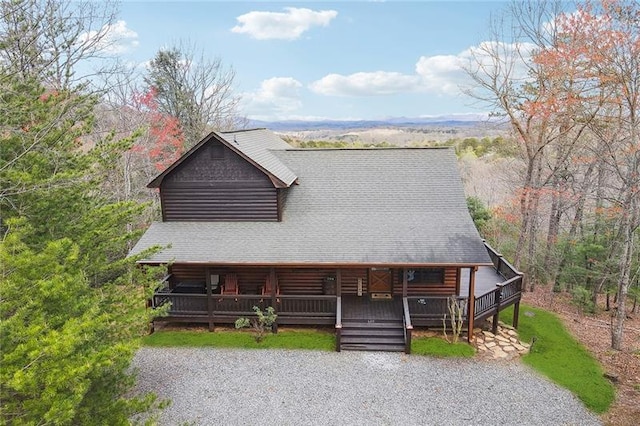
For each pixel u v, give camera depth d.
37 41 14.44
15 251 6.41
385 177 17.83
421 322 14.87
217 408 11.05
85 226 9.47
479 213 26.91
